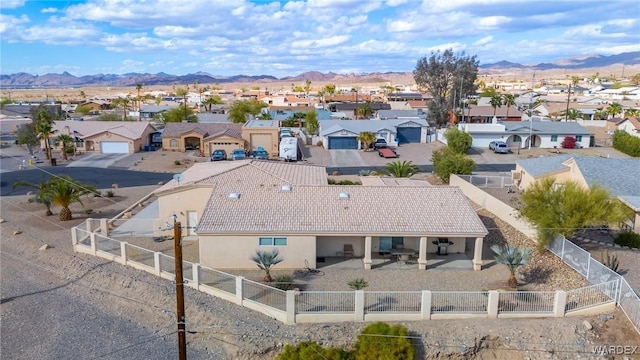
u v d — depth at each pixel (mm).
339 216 30625
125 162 67312
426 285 27297
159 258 28875
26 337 24031
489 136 76188
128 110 141375
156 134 83875
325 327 23141
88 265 31219
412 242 31625
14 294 28328
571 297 24250
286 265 29734
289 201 32000
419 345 21672
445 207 31688
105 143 75562
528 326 22594
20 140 74625
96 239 32906
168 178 56969
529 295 24281
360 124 80938
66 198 40031
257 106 116250
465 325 22875
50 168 63250
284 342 22219
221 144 72438
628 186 36188
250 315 24547
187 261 29812
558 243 29484
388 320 23516
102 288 28625
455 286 27172
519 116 103625
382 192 33219
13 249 34781
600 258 28828
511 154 71375
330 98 166500
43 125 66812
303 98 174500
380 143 75688
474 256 29984
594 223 30391
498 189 44406
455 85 106250
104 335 24141
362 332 21828
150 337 23875
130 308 26469
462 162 50188
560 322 22797
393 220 30250
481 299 24094
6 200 47344
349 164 65312
